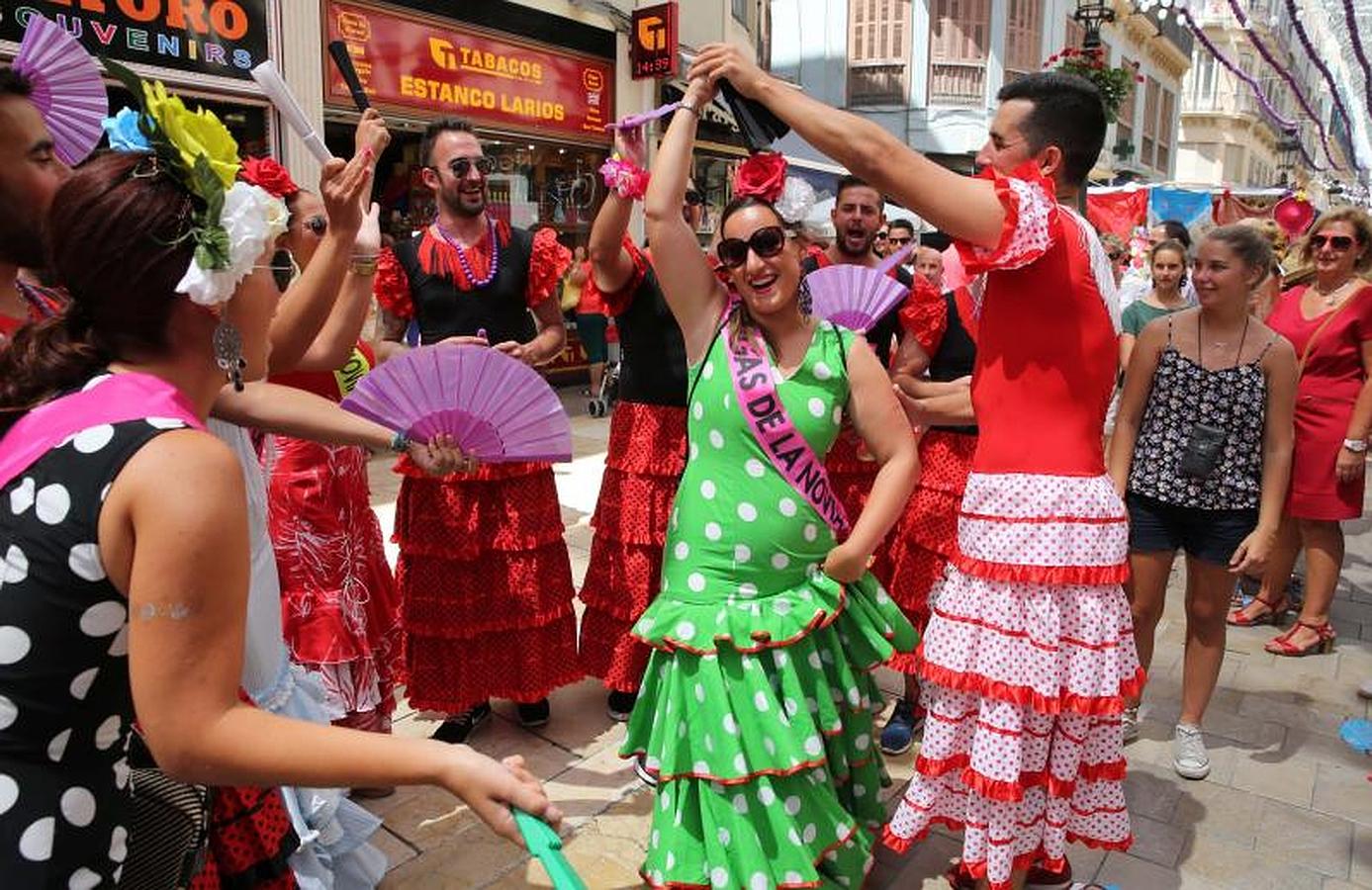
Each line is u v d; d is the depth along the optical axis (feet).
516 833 3.65
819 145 6.18
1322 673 12.86
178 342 3.88
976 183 6.20
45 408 3.72
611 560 10.35
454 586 9.82
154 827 4.57
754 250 6.44
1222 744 10.75
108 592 3.55
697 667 6.79
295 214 7.79
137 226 3.60
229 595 3.53
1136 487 10.02
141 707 3.42
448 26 26.30
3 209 5.53
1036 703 6.81
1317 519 13.33
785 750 6.45
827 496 6.93
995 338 6.91
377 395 6.93
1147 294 18.11
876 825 7.57
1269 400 9.39
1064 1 57.11
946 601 7.29
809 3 54.34
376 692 8.98
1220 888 8.16
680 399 10.05
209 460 3.54
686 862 6.83
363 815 6.79
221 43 20.29
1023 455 6.82
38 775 3.60
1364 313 12.60
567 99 30.76
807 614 6.81
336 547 8.50
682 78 34.86
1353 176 99.60
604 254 9.41
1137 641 10.39
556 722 10.89
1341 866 8.50
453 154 9.76
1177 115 84.38
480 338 9.28
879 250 16.17
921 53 52.65
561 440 7.43
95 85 7.48
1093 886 7.95
